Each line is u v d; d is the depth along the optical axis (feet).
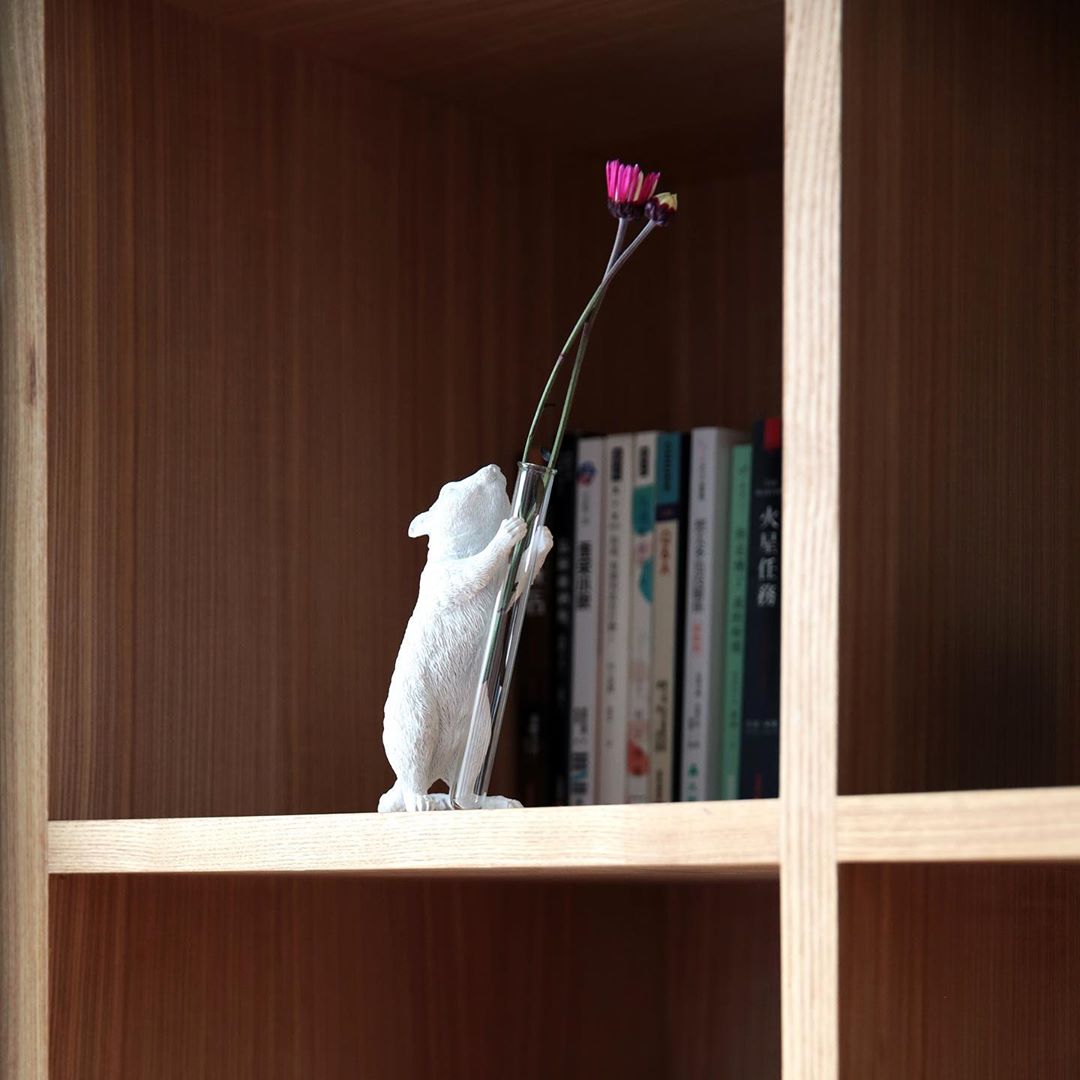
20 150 3.40
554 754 4.21
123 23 3.57
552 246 4.52
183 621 3.61
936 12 2.57
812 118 2.31
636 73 3.97
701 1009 4.60
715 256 4.75
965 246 2.62
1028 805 2.03
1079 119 3.09
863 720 2.28
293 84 3.92
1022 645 2.76
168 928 3.46
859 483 2.29
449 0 3.57
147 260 3.59
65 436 3.41
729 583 4.00
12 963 3.27
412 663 2.97
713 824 2.33
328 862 2.75
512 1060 4.23
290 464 3.86
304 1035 3.74
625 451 4.17
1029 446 2.81
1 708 3.34
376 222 4.08
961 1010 2.49
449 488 3.07
